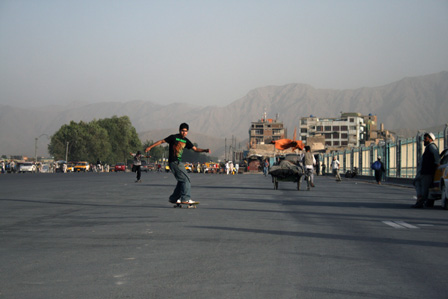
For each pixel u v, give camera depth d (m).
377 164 39.28
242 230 9.91
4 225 10.55
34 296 5.01
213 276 5.91
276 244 8.20
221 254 7.29
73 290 5.25
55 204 15.98
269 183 36.72
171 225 10.67
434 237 9.06
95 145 153.12
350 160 65.81
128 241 8.45
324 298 4.99
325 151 111.75
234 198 19.39
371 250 7.68
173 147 14.50
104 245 8.04
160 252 7.43
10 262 6.67
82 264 6.56
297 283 5.59
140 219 11.79
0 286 5.41
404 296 5.07
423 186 15.51
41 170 106.44
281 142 27.45
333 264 6.62
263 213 13.41
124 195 20.64
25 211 13.63
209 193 22.67
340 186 33.81
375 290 5.30
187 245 8.07
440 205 17.09
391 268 6.39
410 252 7.52
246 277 5.87
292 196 21.22
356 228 10.34
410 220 11.95
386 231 9.88
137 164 35.31
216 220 11.65
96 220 11.55
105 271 6.15
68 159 152.75
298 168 26.69
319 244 8.23
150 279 5.75
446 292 5.23
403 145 42.28
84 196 19.89
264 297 5.02
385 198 20.67
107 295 5.06
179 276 5.91
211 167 111.12
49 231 9.66
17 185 29.67
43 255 7.17
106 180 39.91
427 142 15.63
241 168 110.62
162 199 18.41
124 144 172.62
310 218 12.26
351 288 5.39
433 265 6.58
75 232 9.54
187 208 14.75
